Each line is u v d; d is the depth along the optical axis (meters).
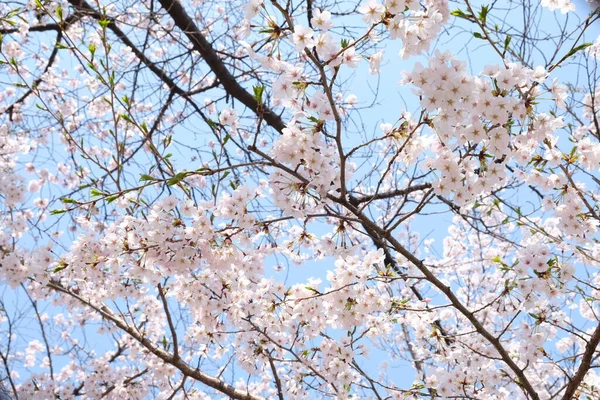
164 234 2.79
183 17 5.59
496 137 2.49
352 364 3.68
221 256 2.97
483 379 3.83
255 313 3.66
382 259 3.08
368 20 2.21
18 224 4.61
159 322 5.62
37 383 5.81
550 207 3.45
